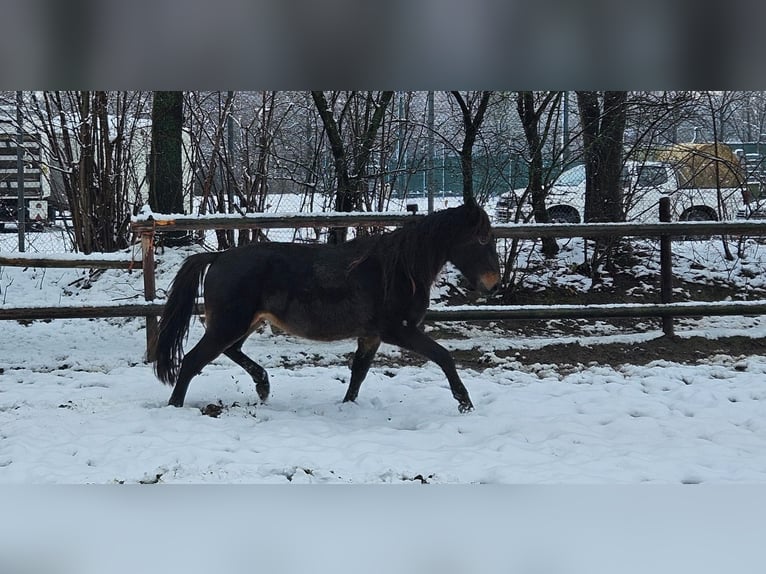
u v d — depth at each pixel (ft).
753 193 38.47
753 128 45.32
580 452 16.39
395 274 19.27
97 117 36.60
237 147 38.37
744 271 36.27
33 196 42.91
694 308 28.35
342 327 19.60
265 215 26.86
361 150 35.53
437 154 36.96
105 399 20.67
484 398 21.38
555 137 35.01
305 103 38.17
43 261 26.32
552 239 37.24
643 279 35.70
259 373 20.58
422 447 16.74
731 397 21.65
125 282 34.24
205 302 19.70
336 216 27.14
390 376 25.03
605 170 35.91
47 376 23.94
